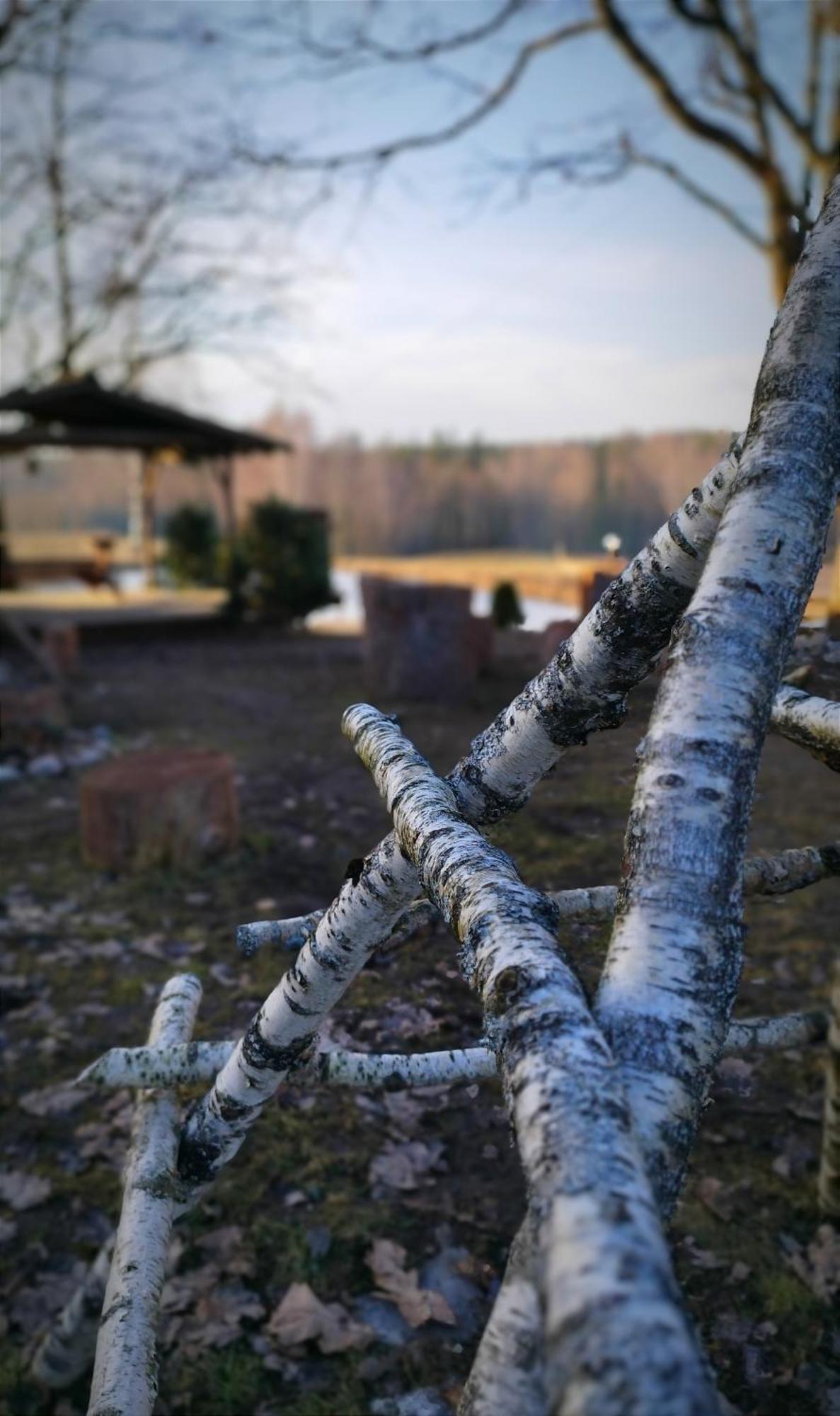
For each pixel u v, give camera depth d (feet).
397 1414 6.18
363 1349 6.77
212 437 57.00
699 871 1.95
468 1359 6.66
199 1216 7.97
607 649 2.77
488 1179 7.99
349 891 3.17
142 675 35.81
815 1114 8.60
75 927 13.51
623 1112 1.62
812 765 9.26
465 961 2.15
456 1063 4.33
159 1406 6.51
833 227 2.46
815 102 29.81
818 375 2.30
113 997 11.52
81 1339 6.32
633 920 1.98
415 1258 7.42
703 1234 7.41
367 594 24.73
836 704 3.53
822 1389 6.14
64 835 17.75
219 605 53.01
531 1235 1.55
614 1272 1.26
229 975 9.42
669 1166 1.72
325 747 22.40
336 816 16.89
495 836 5.29
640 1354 1.14
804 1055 9.42
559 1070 1.69
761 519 2.18
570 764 5.39
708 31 29.91
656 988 1.87
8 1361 6.93
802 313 2.37
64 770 22.43
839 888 11.84
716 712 2.04
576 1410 1.13
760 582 2.14
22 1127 9.48
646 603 2.70
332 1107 8.59
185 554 69.56
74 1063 10.37
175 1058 4.46
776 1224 7.50
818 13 26.66
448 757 13.99
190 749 17.63
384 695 23.38
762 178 30.60
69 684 33.55
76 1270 7.80
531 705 2.97
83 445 55.11
